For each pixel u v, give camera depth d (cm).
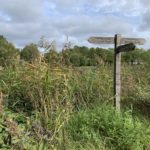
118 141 354
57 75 372
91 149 342
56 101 352
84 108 404
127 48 396
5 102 355
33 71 373
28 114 352
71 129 358
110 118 373
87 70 471
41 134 311
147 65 625
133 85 528
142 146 360
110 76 484
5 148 287
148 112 465
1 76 390
